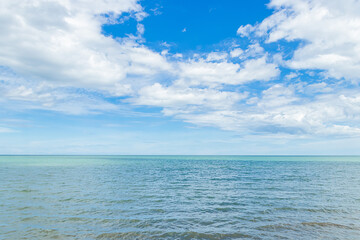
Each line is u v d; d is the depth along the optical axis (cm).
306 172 5134
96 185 2925
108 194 2312
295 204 1911
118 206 1817
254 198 2167
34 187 2689
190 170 5675
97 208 1741
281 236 1198
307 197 2208
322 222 1427
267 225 1375
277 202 1992
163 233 1234
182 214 1605
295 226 1353
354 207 1811
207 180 3569
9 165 7200
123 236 1189
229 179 3712
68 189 2580
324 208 1777
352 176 4241
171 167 6869
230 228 1320
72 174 4366
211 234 1223
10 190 2469
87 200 2020
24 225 1328
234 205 1880
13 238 1138
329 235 1210
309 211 1688
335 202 1989
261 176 4212
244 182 3334
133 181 3391
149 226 1346
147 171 5291
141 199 2097
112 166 7169
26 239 1130
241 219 1493
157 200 2061
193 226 1353
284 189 2688
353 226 1355
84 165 7531
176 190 2606
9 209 1666
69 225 1344
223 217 1535
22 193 2302
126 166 7225
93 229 1284
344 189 2689
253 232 1257
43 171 5003
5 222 1373
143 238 1166
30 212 1598
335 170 5797
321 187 2847
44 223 1370
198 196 2264
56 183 3067
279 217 1541
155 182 3297
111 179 3616
